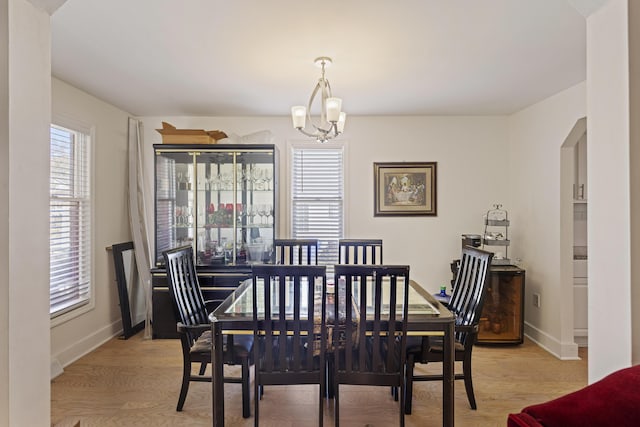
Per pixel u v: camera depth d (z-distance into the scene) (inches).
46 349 42.5
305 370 80.3
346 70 110.1
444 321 80.5
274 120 166.2
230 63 104.7
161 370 119.3
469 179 165.0
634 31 44.2
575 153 141.3
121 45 93.2
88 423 90.1
